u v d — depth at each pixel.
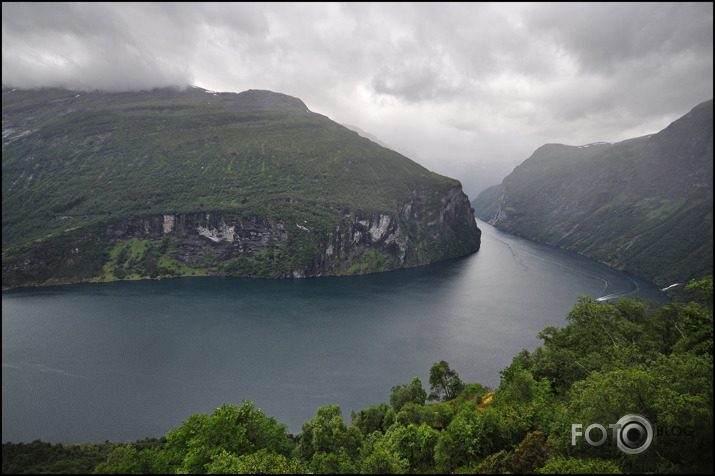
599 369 59.69
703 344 50.62
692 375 40.16
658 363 48.16
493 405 61.91
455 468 49.38
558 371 67.69
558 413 49.22
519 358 84.25
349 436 56.84
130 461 51.53
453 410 65.88
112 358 135.12
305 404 105.38
